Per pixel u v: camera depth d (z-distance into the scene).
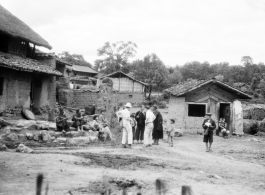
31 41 20.16
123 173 7.68
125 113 13.49
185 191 2.29
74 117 16.59
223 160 11.96
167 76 75.12
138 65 77.25
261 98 56.81
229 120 23.64
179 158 11.51
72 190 5.61
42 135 13.63
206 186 6.96
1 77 16.52
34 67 18.47
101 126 17.81
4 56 17.62
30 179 6.32
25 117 17.66
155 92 68.31
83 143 14.40
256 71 87.44
